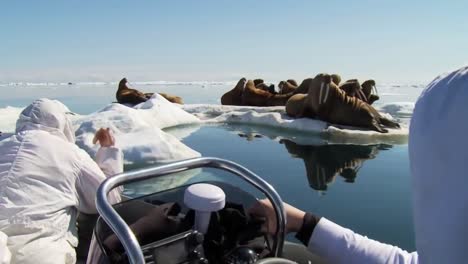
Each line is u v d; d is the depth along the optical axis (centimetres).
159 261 151
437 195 88
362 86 1513
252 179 191
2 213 256
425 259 93
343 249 196
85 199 310
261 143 904
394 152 813
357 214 441
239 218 171
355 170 650
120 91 1652
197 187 162
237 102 1802
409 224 411
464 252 84
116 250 156
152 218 162
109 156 398
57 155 293
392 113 1628
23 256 249
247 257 153
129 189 444
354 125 1108
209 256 160
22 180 271
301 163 696
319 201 484
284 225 190
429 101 91
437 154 87
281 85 1956
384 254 190
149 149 690
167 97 1688
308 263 231
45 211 268
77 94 3912
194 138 970
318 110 1146
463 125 82
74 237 288
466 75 86
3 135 364
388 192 523
